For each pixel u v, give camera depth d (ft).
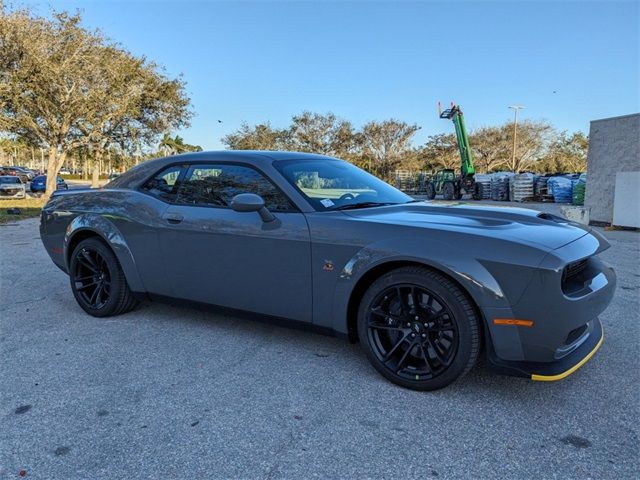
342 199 11.51
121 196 13.67
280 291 10.92
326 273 10.20
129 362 11.00
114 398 9.31
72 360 11.13
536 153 175.63
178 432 8.14
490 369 8.87
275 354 11.41
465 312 8.83
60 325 13.66
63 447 7.74
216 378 10.14
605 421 8.41
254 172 11.61
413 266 9.36
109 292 13.97
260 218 11.05
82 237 14.74
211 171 12.34
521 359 8.66
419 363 9.65
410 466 7.22
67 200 15.14
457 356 8.97
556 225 9.93
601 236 10.40
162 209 12.75
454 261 8.77
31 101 73.56
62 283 18.79
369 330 9.97
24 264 22.75
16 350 11.76
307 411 8.79
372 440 7.88
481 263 8.64
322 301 10.37
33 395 9.46
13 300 16.30
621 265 22.45
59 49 73.10
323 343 12.10
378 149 167.53
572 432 8.07
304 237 10.41
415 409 8.84
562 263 8.24
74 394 9.48
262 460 7.38
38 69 69.97
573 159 180.55
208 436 8.02
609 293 9.64
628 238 33.27
